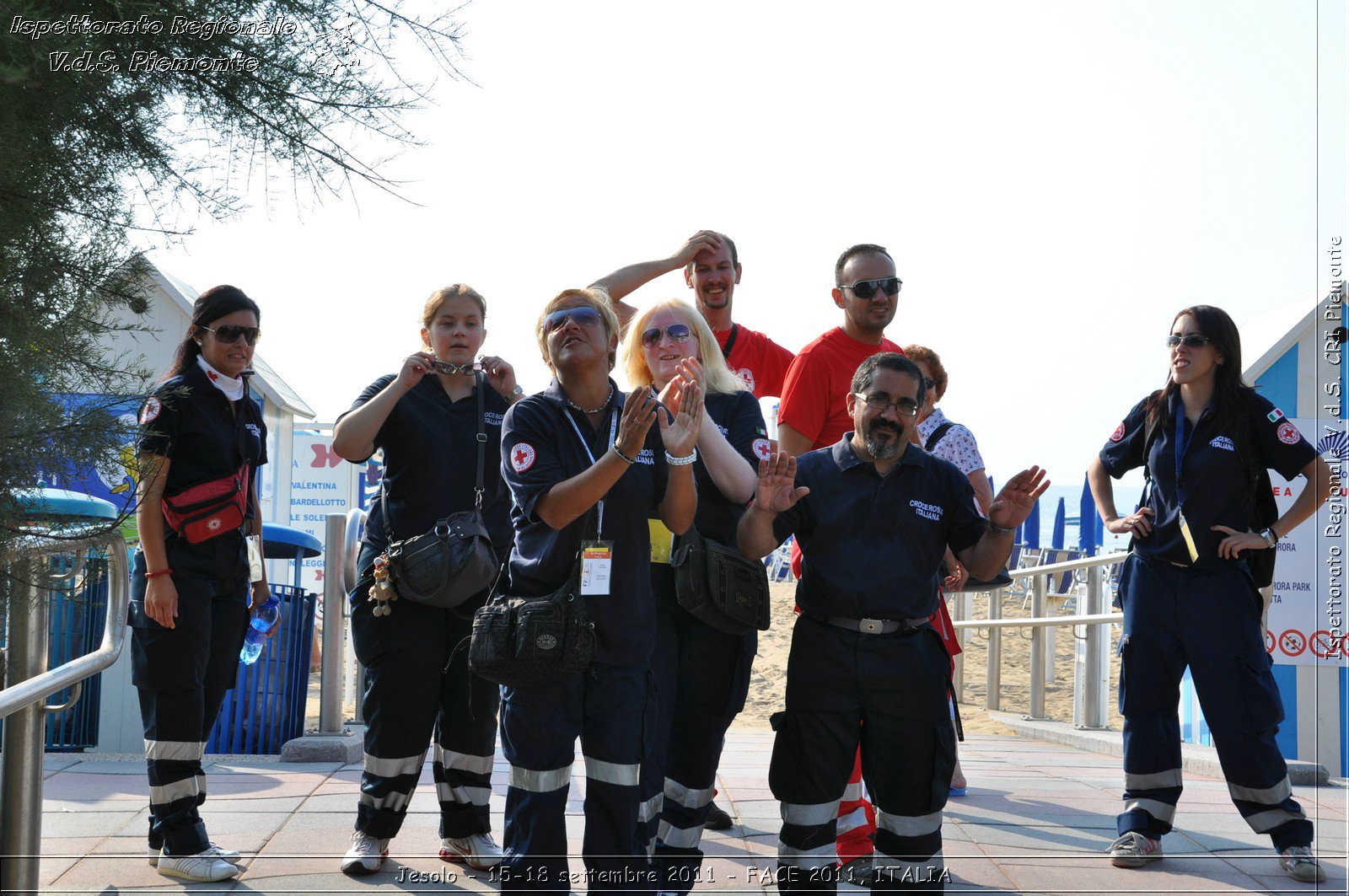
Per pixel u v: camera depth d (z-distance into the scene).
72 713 7.65
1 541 3.61
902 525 3.85
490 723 4.66
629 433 3.33
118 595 4.21
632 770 3.60
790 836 3.87
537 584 3.67
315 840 4.95
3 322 3.52
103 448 3.58
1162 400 5.12
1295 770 6.68
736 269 6.05
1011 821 5.59
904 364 3.86
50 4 3.40
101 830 5.09
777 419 5.64
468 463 4.68
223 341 4.63
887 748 3.79
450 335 4.74
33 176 3.58
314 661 14.16
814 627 3.88
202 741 4.62
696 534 4.12
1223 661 4.85
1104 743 8.24
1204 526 4.93
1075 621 8.97
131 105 3.75
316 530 14.02
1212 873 4.67
